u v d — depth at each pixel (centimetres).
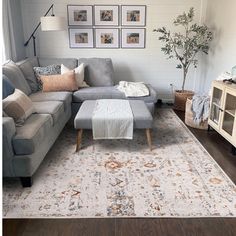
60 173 244
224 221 183
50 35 467
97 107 314
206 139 327
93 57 481
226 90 292
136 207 197
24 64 381
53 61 429
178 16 446
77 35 469
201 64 487
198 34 444
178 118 408
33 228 176
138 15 462
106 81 427
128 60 486
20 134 215
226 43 388
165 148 300
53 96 346
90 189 219
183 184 227
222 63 403
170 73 494
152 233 172
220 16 407
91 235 171
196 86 502
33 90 381
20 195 210
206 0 459
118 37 472
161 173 245
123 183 228
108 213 190
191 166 258
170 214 189
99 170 250
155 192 215
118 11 459
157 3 458
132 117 281
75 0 452
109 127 280
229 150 296
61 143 316
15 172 214
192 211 192
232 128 286
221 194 213
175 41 455
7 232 173
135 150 296
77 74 403
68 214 189
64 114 334
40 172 246
